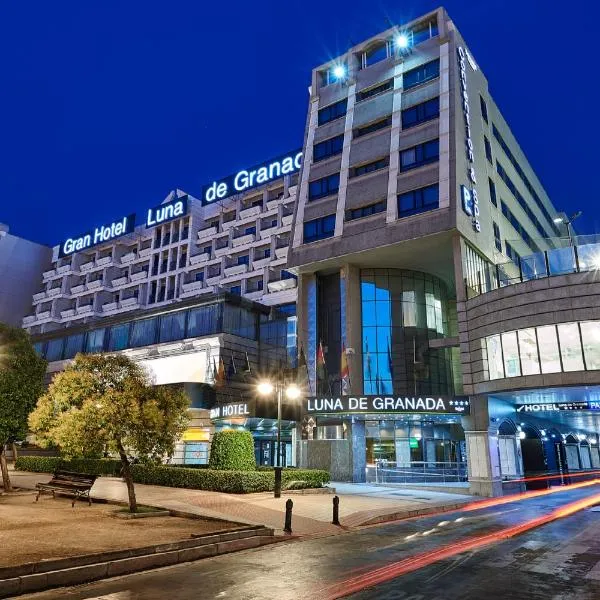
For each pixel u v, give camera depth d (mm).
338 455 33156
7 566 8703
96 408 15789
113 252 76062
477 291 32562
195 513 16297
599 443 57094
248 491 22047
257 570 10141
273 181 61469
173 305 45188
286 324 44469
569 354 26062
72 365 17594
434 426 35969
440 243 34344
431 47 38844
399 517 18516
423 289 39875
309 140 42906
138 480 25938
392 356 37469
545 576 9594
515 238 46031
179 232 70125
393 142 37594
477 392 29547
